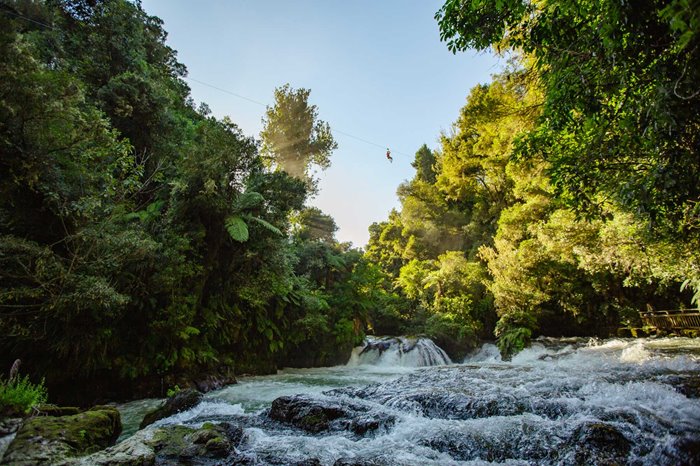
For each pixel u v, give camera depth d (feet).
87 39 46.03
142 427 19.58
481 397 19.24
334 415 18.58
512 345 54.34
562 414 16.79
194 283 34.78
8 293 20.08
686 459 11.46
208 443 13.84
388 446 14.67
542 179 45.09
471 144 87.40
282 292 45.75
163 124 44.57
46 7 39.99
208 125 38.24
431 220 113.60
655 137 9.98
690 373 23.91
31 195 23.52
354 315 61.67
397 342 60.08
